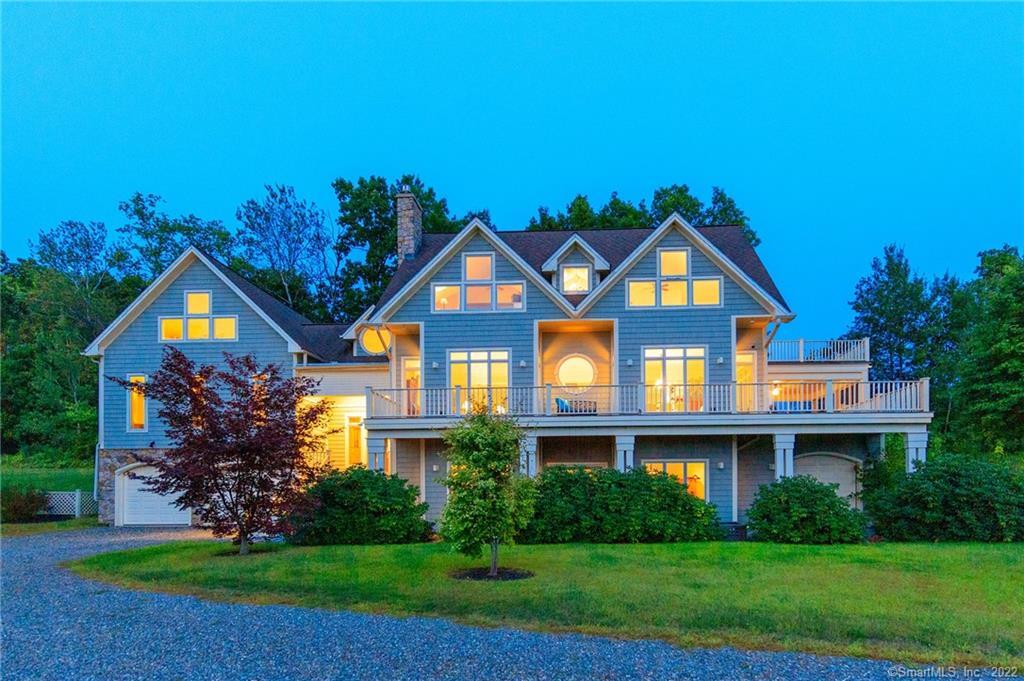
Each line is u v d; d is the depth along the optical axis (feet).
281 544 51.75
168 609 31.24
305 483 48.65
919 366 135.64
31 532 68.74
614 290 69.05
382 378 77.00
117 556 46.50
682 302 68.39
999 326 85.20
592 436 68.18
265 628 27.86
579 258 72.28
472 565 40.24
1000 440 87.30
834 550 44.68
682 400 65.92
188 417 46.50
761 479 67.51
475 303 70.18
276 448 45.75
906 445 60.49
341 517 51.65
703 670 22.36
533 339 69.21
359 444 77.30
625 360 68.13
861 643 24.68
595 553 44.21
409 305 70.54
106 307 135.23
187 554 46.37
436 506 69.00
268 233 142.51
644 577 36.04
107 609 31.48
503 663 23.24
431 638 26.04
